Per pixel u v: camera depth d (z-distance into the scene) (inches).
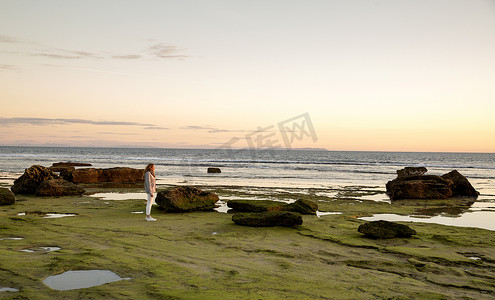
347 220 478.6
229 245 326.0
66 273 228.1
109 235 356.5
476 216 554.3
